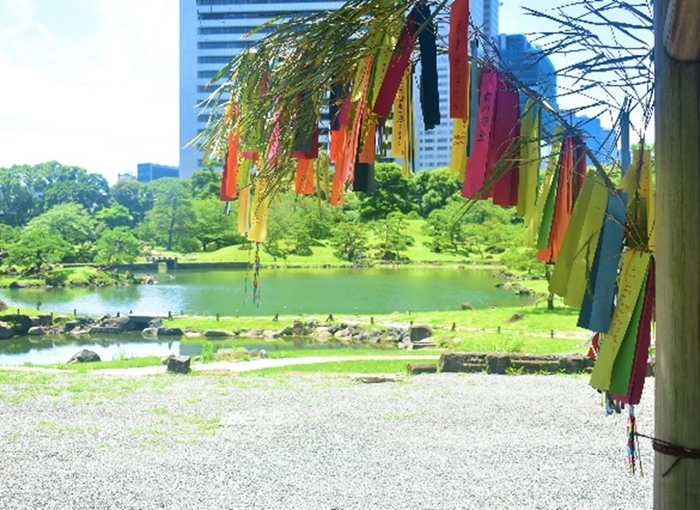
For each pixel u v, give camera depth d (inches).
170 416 420.5
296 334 1109.1
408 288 1769.2
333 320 1174.3
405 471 308.0
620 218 97.0
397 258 2536.9
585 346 792.9
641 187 97.4
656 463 90.8
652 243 96.5
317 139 120.3
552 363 585.6
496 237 2450.8
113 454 333.7
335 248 2578.7
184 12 2423.7
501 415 420.8
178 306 1472.7
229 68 118.0
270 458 328.5
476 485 287.4
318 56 105.6
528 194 111.8
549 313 1129.4
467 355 598.9
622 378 96.5
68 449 342.0
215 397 479.2
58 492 278.2
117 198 3853.3
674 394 87.4
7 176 3563.0
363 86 112.7
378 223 2573.8
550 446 348.2
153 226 2677.2
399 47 105.0
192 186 2824.8
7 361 900.6
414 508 261.6
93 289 1843.0
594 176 102.1
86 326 1193.4
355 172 123.8
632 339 96.3
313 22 107.7
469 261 2519.7
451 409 438.0
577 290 100.9
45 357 934.4
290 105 109.3
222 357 710.5
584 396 474.9
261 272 2215.8
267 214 132.2
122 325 1181.7
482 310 1224.8
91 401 463.5
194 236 2696.9
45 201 3617.1
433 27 107.3
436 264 2444.6
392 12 103.7
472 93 104.7
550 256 115.0
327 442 358.6
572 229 103.3
